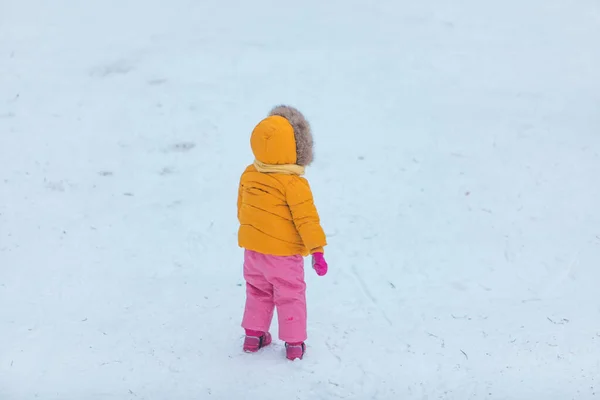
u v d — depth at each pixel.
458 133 6.90
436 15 9.80
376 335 4.23
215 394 3.70
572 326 4.30
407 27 9.40
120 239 5.36
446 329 4.29
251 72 8.12
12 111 7.23
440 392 3.73
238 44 8.82
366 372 3.88
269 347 4.11
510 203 5.83
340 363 3.95
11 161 6.41
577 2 10.36
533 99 7.56
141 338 4.18
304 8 10.04
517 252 5.19
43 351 4.04
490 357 4.01
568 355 4.02
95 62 8.30
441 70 8.22
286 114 3.84
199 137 6.85
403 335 4.23
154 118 7.15
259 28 9.34
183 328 4.29
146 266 5.02
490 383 3.79
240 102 7.48
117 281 4.82
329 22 9.55
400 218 5.66
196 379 3.81
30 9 9.77
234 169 6.37
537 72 8.20
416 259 5.12
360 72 8.16
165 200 5.90
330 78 8.01
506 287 4.79
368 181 6.18
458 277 4.91
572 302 4.59
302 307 3.90
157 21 9.52
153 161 6.46
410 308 4.53
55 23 9.38
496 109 7.35
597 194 5.91
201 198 5.94
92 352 4.04
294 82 7.89
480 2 10.30
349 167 6.38
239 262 5.11
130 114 7.21
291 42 8.91
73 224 5.54
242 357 4.00
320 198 5.94
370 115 7.26
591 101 7.53
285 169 3.76
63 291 4.69
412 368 3.92
